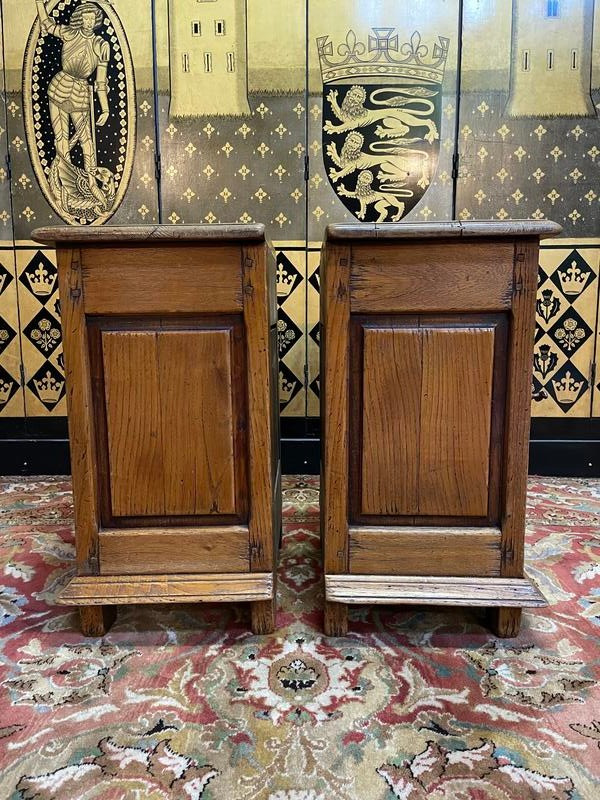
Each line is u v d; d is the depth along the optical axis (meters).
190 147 2.57
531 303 1.16
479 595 1.21
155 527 1.25
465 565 1.24
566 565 1.64
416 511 1.24
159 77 2.53
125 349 1.19
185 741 0.94
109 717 1.00
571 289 2.61
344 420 1.21
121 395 1.21
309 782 0.85
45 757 0.90
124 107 2.56
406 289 1.17
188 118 2.55
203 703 1.04
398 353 1.19
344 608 1.26
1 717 1.00
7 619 1.36
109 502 1.25
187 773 0.87
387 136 2.54
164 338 1.19
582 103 2.50
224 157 2.57
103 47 2.52
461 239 1.14
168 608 1.41
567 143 2.53
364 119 2.53
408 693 1.07
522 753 0.91
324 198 2.58
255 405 1.20
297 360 2.66
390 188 2.57
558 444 2.67
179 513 1.24
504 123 2.53
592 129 2.51
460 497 1.23
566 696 1.06
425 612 1.38
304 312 2.64
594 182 2.54
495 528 1.24
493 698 1.05
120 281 1.17
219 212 2.61
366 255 1.16
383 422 1.21
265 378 1.19
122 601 1.21
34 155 2.60
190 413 1.21
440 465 1.22
